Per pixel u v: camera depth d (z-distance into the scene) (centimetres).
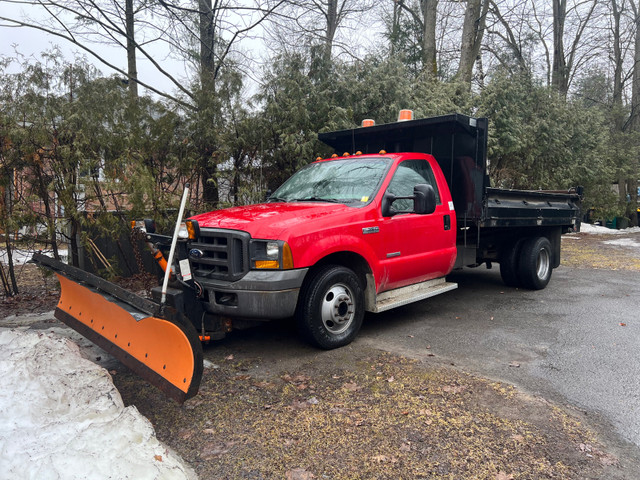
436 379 405
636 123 2381
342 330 485
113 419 291
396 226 525
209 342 510
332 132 732
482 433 317
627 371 425
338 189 544
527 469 277
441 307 665
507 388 387
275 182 900
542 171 1518
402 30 1898
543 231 803
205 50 1025
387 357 458
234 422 334
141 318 312
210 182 814
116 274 735
